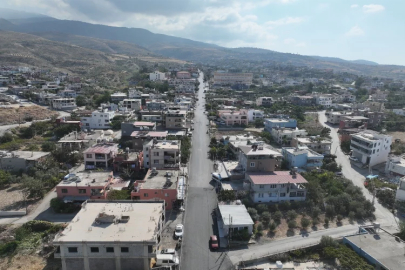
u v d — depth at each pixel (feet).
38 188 234.58
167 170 254.47
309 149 319.06
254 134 430.20
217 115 537.24
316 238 191.01
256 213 210.38
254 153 255.50
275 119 463.01
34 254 171.53
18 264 163.12
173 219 208.85
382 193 246.27
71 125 415.03
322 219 214.69
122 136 382.63
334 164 300.40
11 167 285.84
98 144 304.30
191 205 229.66
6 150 334.24
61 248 141.28
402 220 216.95
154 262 159.12
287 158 306.96
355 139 343.46
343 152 368.89
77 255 142.00
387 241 179.32
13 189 252.62
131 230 148.77
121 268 144.77
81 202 220.23
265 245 182.50
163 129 430.20
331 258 171.22
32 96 627.05
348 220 215.10
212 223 205.98
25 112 513.45
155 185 224.12
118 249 141.59
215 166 302.86
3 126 437.17
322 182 261.85
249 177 241.55
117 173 276.82
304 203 228.84
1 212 211.61
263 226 202.28
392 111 602.44
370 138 333.83
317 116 582.35
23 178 260.01
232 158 326.44
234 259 168.86
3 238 185.16
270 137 408.05
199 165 312.71
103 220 154.71
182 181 248.32
